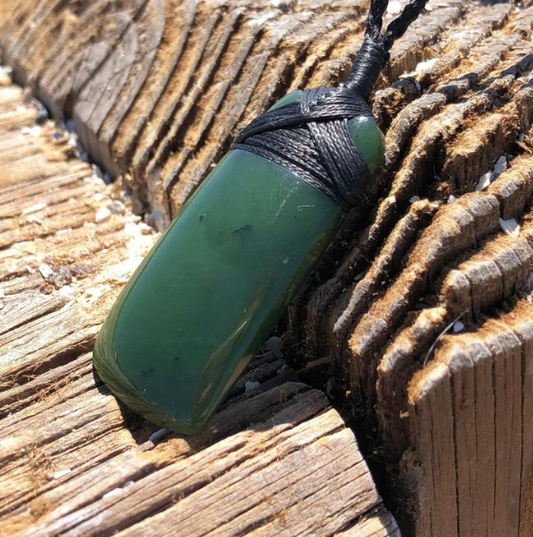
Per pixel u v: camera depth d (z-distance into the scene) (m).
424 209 0.11
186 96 0.15
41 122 0.18
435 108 0.12
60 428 0.12
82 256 0.14
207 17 0.16
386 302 0.11
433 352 0.11
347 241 0.12
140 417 0.12
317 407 0.12
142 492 0.11
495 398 0.11
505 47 0.14
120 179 0.16
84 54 0.17
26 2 0.20
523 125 0.12
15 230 0.15
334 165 0.11
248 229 0.11
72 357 0.13
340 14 0.15
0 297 0.13
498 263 0.11
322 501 0.11
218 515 0.11
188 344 0.11
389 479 0.12
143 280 0.12
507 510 0.12
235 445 0.11
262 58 0.15
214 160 0.14
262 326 0.11
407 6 0.13
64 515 0.11
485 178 0.12
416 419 0.11
